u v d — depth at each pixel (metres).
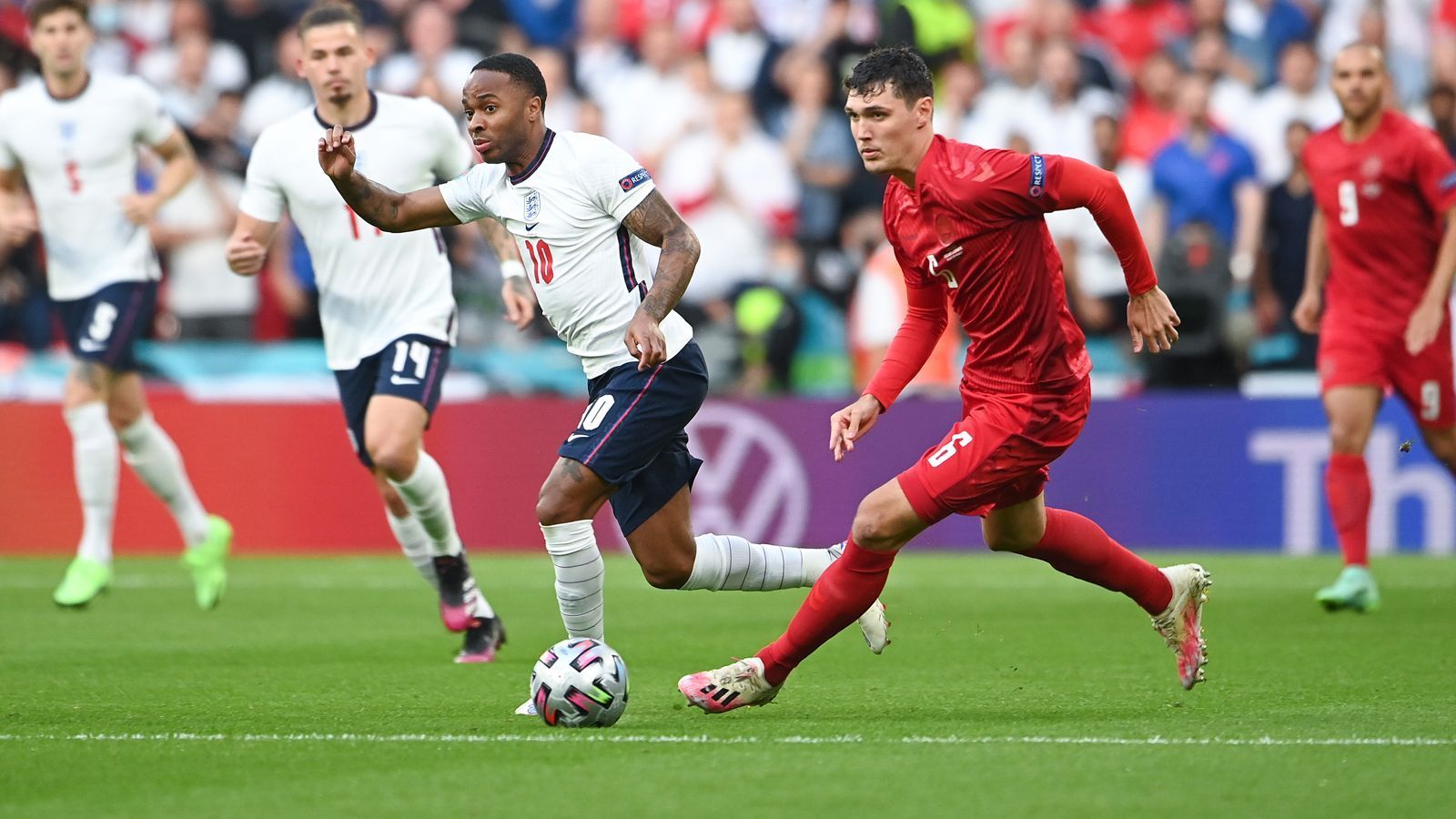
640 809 13.62
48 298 49.53
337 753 16.36
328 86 25.00
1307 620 29.36
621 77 53.06
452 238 48.59
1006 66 51.19
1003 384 18.38
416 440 24.47
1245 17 52.72
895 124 17.84
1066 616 30.42
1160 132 50.78
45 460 44.62
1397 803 13.79
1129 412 43.66
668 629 29.11
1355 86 30.23
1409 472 42.78
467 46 53.59
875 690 21.20
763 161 50.44
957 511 18.25
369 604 33.53
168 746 16.83
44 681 22.55
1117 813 13.45
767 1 53.78
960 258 17.98
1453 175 29.75
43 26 30.92
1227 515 43.28
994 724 18.02
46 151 31.20
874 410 18.73
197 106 52.94
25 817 13.59
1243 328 46.22
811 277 50.12
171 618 31.12
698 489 43.97
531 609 32.47
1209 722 18.16
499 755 16.09
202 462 44.69
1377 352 30.52
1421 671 22.84
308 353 49.47
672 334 19.78
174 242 49.97
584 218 19.27
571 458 19.27
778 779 14.77
